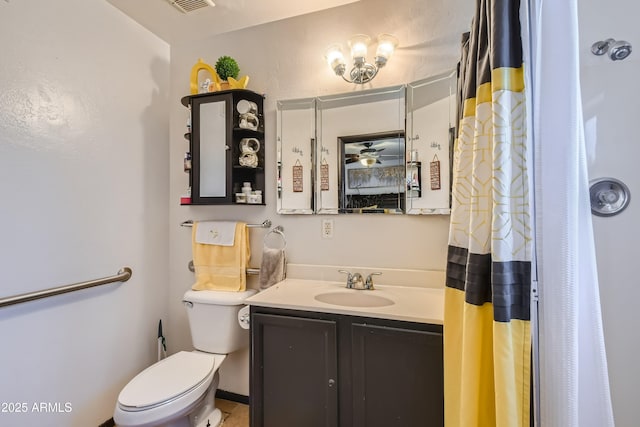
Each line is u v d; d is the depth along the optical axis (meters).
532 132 0.68
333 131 1.59
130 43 1.65
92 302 1.46
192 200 1.66
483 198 0.76
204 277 1.70
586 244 0.68
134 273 1.67
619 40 1.05
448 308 0.93
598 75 1.03
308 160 1.62
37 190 1.23
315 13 1.62
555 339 0.65
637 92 1.00
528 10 0.69
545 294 0.66
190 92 1.81
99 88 1.49
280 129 1.67
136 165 1.69
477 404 0.74
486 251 0.75
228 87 1.64
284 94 1.68
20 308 1.18
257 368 1.24
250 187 1.66
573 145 0.65
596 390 0.68
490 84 0.76
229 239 1.66
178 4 1.54
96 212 1.47
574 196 0.65
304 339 1.19
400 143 1.48
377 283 1.50
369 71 1.51
